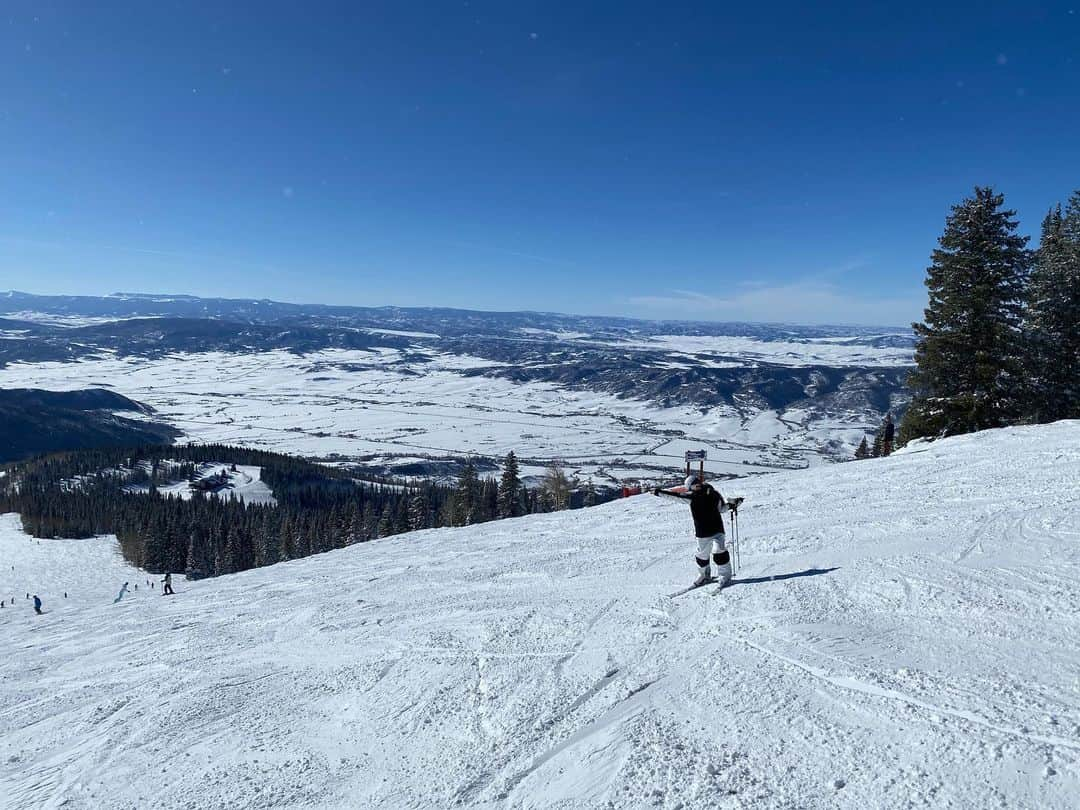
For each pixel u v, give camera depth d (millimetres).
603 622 7652
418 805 4547
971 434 21516
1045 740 3928
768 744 4457
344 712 6449
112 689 8742
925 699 4648
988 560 7688
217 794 5176
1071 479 11992
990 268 29469
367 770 5203
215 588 17953
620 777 4371
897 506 11805
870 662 5395
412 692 6574
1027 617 5852
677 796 4059
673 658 6203
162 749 6242
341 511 84000
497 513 62188
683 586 8711
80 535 88750
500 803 4391
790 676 5371
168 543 72000
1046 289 32688
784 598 7266
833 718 4637
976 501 11180
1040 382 31375
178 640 11195
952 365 30359
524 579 10969
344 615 10664
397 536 22375
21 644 13844
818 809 3705
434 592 11227
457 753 5176
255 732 6305
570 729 5180
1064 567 7090
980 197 29984
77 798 5551
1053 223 38000
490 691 6207
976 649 5367
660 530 13977
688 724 4918
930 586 6988
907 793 3693
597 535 14516
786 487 16562
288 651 9109
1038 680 4703
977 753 3910
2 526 93688
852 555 8727
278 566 20875
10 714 8398
